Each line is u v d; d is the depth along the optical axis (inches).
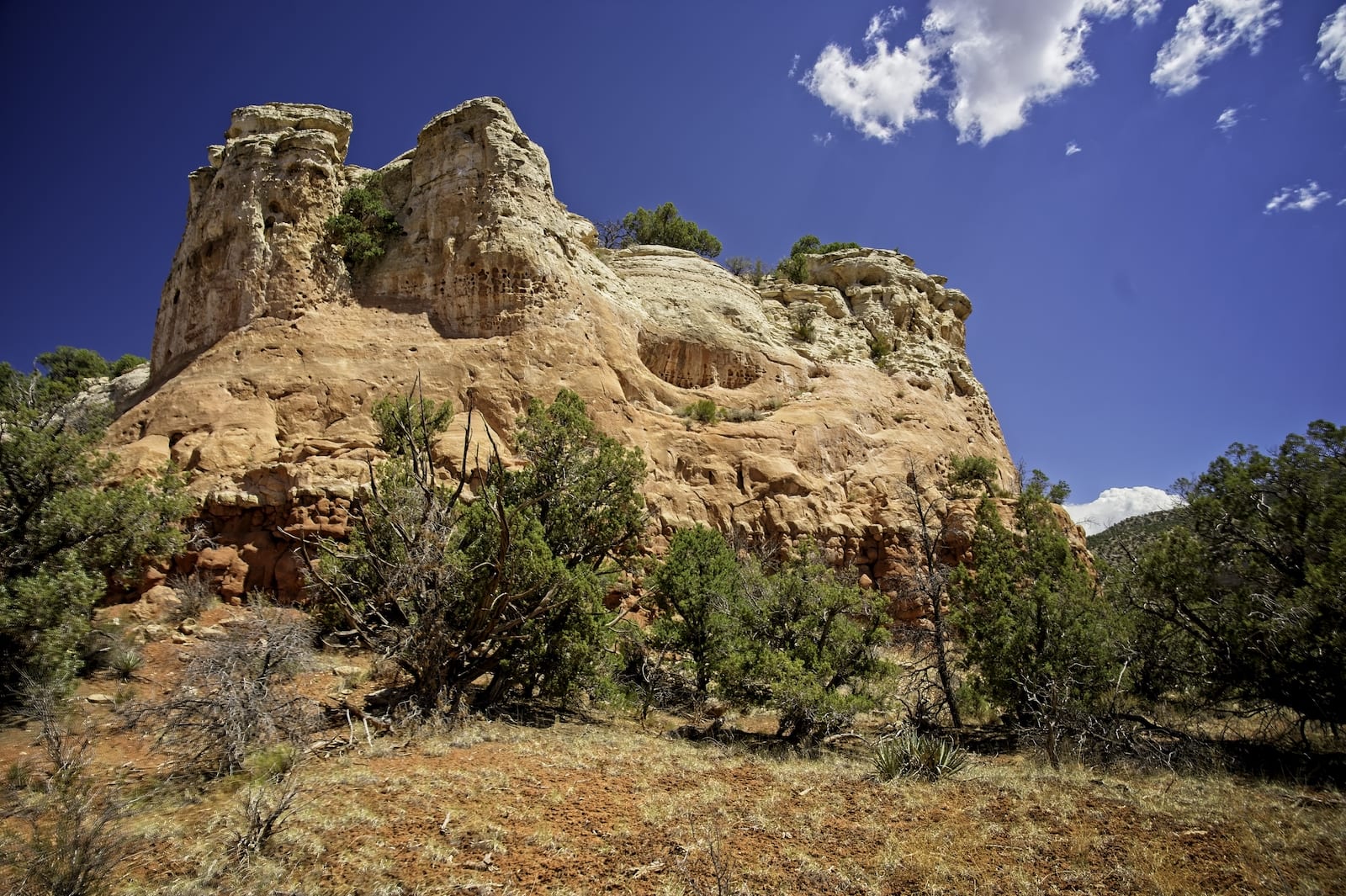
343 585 589.3
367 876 264.8
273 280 1026.7
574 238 1346.0
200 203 1210.0
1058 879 280.7
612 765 429.4
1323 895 264.2
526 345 1064.8
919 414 1510.8
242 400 906.1
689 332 1370.6
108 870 257.0
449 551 552.1
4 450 545.0
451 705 516.7
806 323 1619.1
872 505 1224.8
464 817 322.7
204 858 274.8
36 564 531.5
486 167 1176.8
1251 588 552.4
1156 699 660.1
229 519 767.7
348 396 943.7
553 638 557.3
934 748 453.4
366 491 689.0
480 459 886.4
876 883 276.5
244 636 496.7
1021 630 585.6
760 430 1200.2
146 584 690.8
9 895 238.8
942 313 1953.7
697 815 343.3
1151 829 338.3
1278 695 516.1
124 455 804.0
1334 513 503.8
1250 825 341.4
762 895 262.7
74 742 433.1
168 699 435.5
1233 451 581.3
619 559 696.4
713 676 631.2
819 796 388.2
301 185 1091.3
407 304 1095.0
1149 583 594.2
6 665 488.7
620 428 1076.5
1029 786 414.3
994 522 721.0
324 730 461.1
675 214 2156.7
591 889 263.4
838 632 604.1
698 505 1074.7
